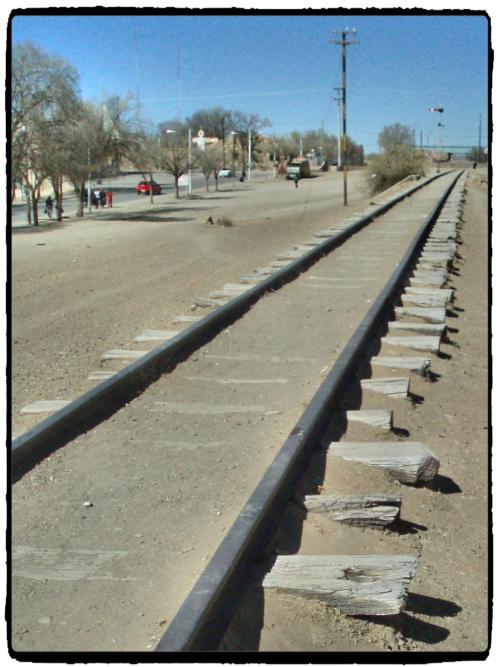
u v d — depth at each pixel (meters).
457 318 12.66
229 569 4.19
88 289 16.48
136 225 36.56
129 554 4.95
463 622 4.57
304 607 4.28
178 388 8.30
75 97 44.09
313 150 145.75
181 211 47.84
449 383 9.06
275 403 7.80
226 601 4.18
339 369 7.87
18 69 41.44
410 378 8.78
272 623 4.16
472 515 6.00
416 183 50.44
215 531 5.21
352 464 6.20
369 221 26.20
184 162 72.69
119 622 4.25
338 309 12.07
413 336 10.39
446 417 8.02
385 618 4.33
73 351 10.78
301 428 6.23
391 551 5.20
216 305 13.05
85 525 5.35
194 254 22.23
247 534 4.52
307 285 14.12
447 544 5.49
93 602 4.45
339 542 5.16
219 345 10.01
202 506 5.60
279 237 26.77
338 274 15.29
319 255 17.64
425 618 4.56
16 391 8.78
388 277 14.82
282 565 4.47
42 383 9.12
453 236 20.98
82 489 5.91
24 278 18.25
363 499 5.42
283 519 5.23
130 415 7.49
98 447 6.72
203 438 6.90
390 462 6.16
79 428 7.13
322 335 10.48
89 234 31.88
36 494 5.84
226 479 6.04
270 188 79.50
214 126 131.00
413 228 23.59
